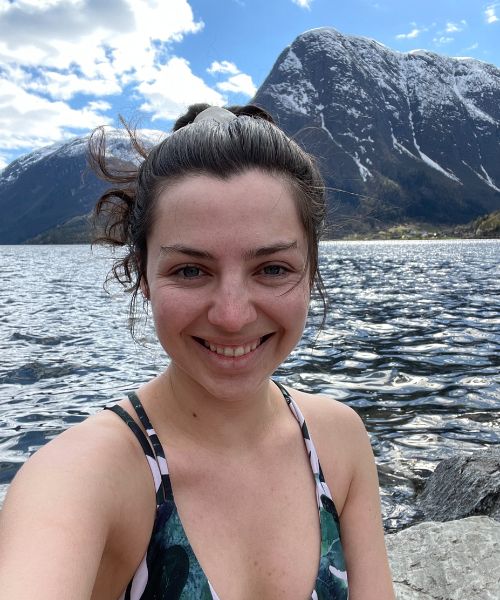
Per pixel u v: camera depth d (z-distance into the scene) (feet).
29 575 0.89
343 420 1.71
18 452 6.47
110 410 1.35
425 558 3.38
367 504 1.68
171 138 1.39
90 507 1.07
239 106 1.80
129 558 1.23
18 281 33.76
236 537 1.34
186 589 1.24
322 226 1.64
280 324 1.38
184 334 1.34
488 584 3.13
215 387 1.35
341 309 18.44
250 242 1.30
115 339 13.30
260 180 1.33
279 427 1.54
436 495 5.36
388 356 11.14
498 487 4.97
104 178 1.72
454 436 6.95
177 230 1.31
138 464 1.28
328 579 1.40
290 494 1.46
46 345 12.64
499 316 16.60
